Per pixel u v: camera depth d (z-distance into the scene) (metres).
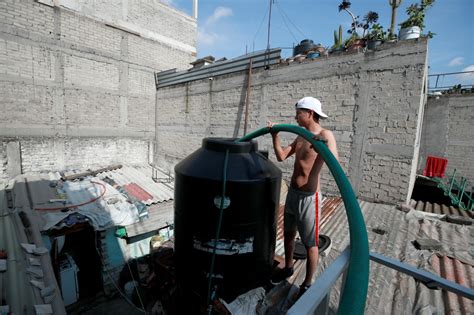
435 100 9.30
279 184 1.78
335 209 3.85
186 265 1.74
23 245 3.82
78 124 7.61
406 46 3.53
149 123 9.36
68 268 5.20
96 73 7.77
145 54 8.86
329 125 4.38
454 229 3.10
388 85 3.72
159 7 9.07
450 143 9.02
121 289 5.53
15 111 6.48
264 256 1.73
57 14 6.83
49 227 4.43
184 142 8.05
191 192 1.61
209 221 1.57
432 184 7.35
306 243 1.78
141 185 7.22
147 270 5.55
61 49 7.02
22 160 6.71
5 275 3.24
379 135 3.87
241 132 6.07
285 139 5.04
